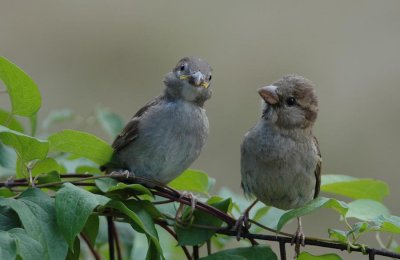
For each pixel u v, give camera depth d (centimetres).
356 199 937
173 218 802
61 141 783
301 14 1906
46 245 666
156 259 751
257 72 1864
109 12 1859
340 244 782
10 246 632
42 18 1830
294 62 1875
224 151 1744
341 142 1783
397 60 1862
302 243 787
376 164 1759
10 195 741
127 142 977
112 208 764
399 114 1811
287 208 1029
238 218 862
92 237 789
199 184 912
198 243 791
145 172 988
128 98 1798
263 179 1013
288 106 1005
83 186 784
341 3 1919
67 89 1770
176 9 1891
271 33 1897
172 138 984
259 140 1014
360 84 1850
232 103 1817
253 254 781
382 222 759
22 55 1792
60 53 1811
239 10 1909
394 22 1906
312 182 1024
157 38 1866
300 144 1011
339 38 1895
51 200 693
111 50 1834
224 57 1873
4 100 1530
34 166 763
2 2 1819
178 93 1002
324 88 1855
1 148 851
